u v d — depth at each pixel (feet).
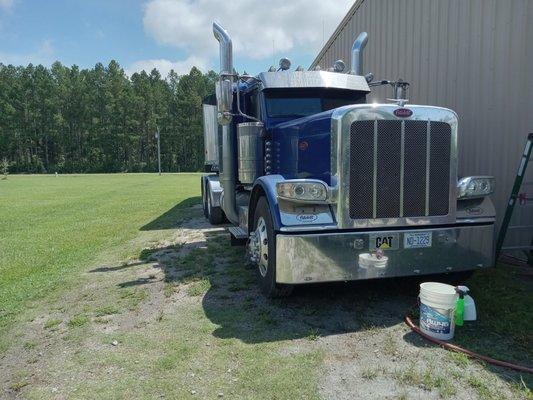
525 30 17.24
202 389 9.05
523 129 17.47
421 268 12.84
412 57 25.29
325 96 18.53
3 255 21.80
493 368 9.55
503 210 18.60
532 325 11.50
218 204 30.07
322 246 12.14
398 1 26.89
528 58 17.15
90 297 15.29
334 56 41.04
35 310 14.16
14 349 11.36
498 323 11.65
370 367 9.77
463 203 13.51
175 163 251.19
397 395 8.64
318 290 15.15
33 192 67.77
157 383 9.36
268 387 9.04
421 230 12.73
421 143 12.66
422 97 24.26
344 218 12.23
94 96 248.11
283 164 16.53
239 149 18.88
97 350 11.08
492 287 14.67
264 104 17.97
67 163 242.58
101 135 243.60
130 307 14.14
